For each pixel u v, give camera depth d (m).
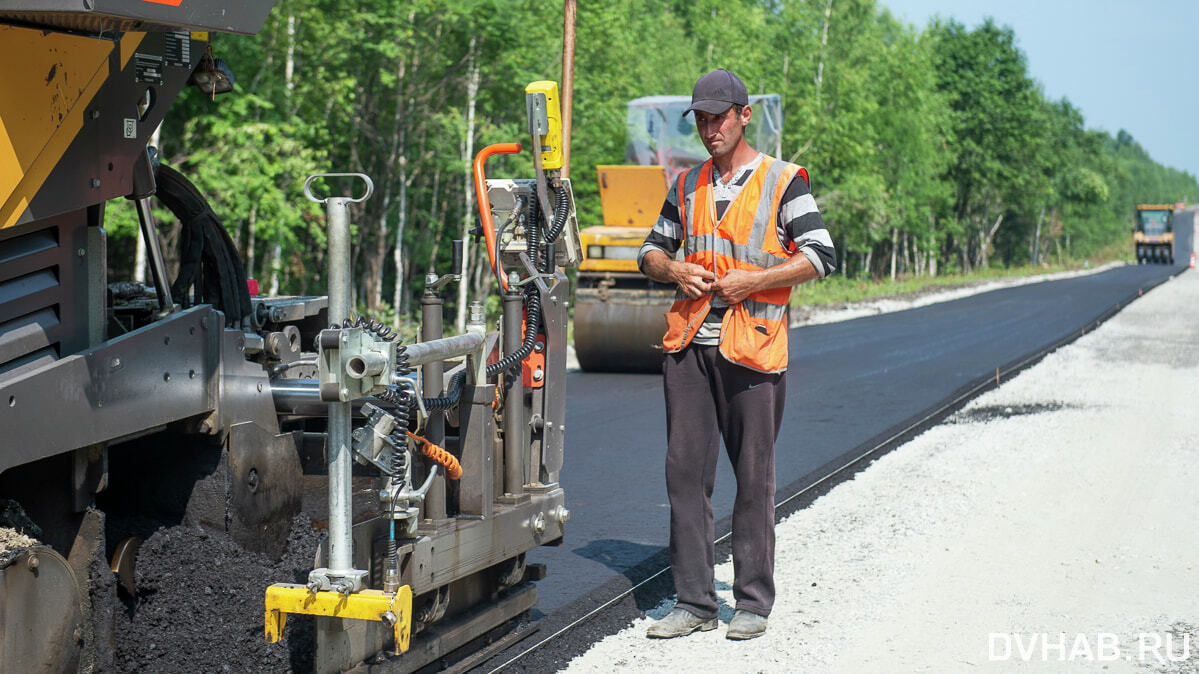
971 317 25.27
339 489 3.00
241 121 19.30
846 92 41.06
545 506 4.11
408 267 31.80
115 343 2.80
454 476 3.57
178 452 3.24
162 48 2.91
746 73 37.59
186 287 3.42
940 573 5.25
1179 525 6.19
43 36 2.53
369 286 27.53
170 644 3.06
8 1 2.37
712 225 4.34
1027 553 5.60
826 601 4.83
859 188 41.88
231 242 3.54
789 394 11.77
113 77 2.77
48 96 2.57
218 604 3.16
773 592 4.45
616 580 5.17
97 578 2.84
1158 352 16.47
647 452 8.41
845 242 46.66
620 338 13.27
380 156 29.08
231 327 3.48
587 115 27.98
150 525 3.19
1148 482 7.32
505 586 4.07
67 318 2.78
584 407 10.67
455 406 3.63
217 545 3.22
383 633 3.35
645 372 13.78
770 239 4.28
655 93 33.88
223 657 3.12
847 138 40.66
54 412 2.62
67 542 2.85
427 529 3.41
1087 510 6.53
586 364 13.66
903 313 27.14
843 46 43.50
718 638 4.38
